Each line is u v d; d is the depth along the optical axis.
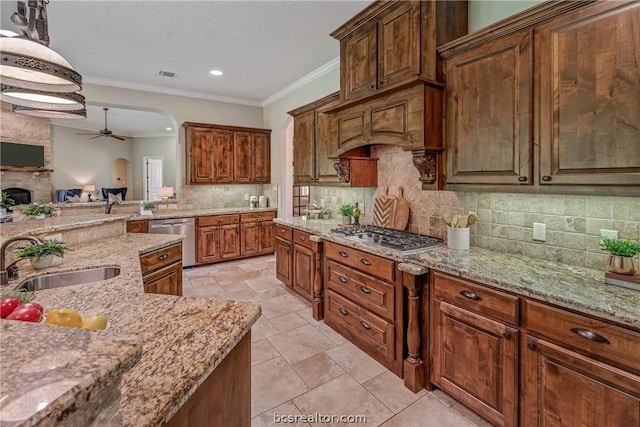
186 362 0.91
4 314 0.88
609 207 1.70
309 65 4.08
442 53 2.15
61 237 2.40
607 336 1.24
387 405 1.94
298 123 4.19
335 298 2.83
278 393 2.05
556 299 1.37
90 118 8.00
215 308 1.31
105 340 0.57
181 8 2.74
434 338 1.98
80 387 0.45
